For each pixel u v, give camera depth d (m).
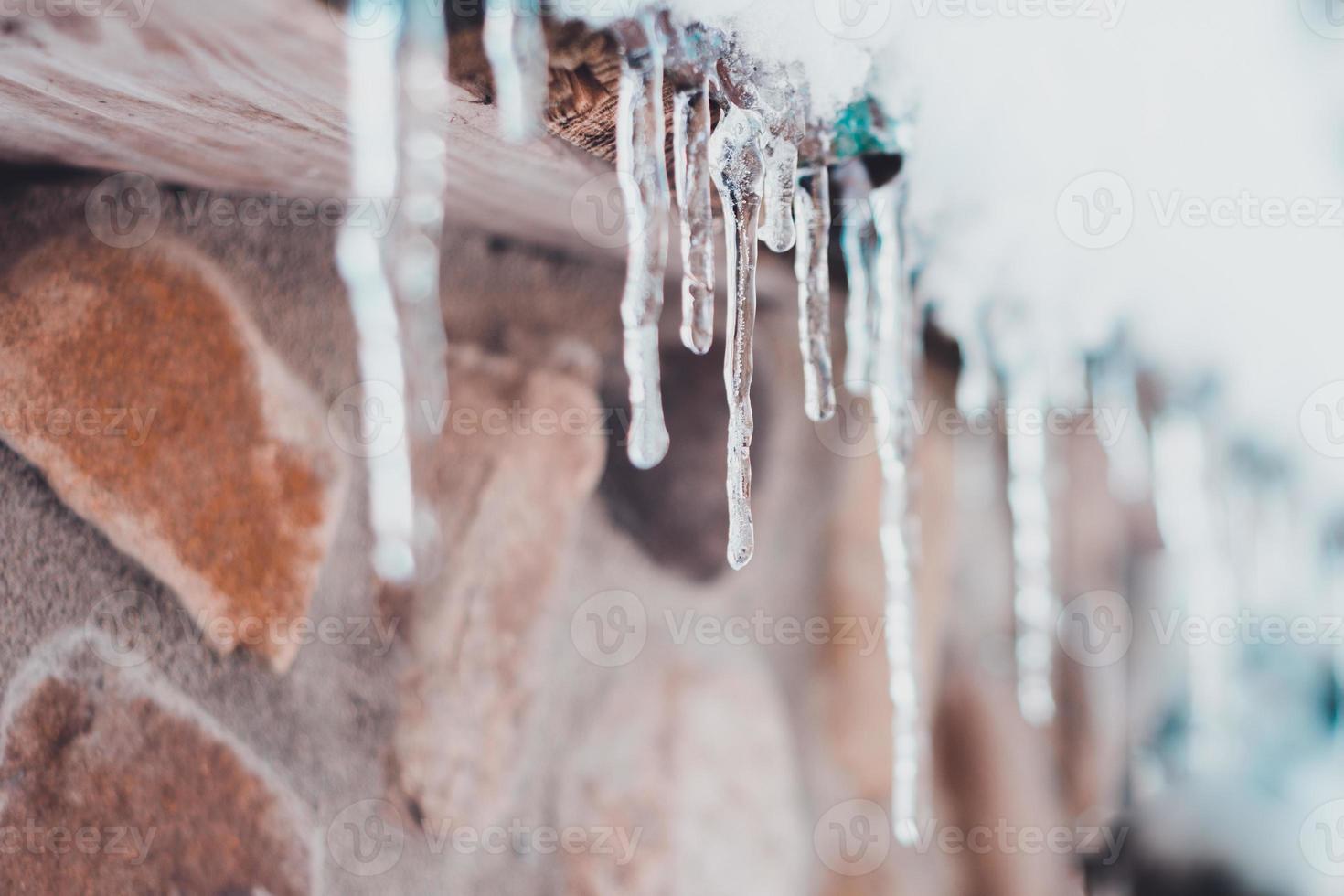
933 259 0.93
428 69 0.70
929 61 0.82
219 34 0.67
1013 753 1.20
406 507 0.82
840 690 1.12
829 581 1.13
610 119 0.74
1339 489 1.15
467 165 0.80
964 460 1.20
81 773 0.81
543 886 0.97
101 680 0.82
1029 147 0.88
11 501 0.80
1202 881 1.15
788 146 0.79
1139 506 1.26
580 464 0.99
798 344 1.12
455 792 0.93
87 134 0.76
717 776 1.05
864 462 1.15
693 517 1.05
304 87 0.70
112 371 0.82
